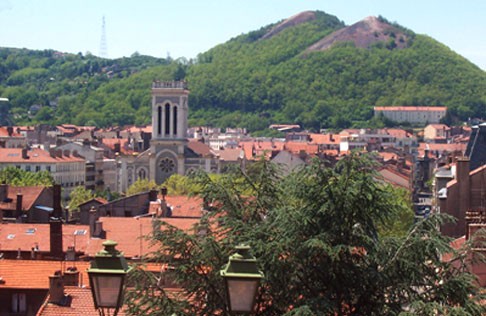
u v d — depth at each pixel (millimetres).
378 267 54250
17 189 181125
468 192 114812
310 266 53062
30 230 128250
